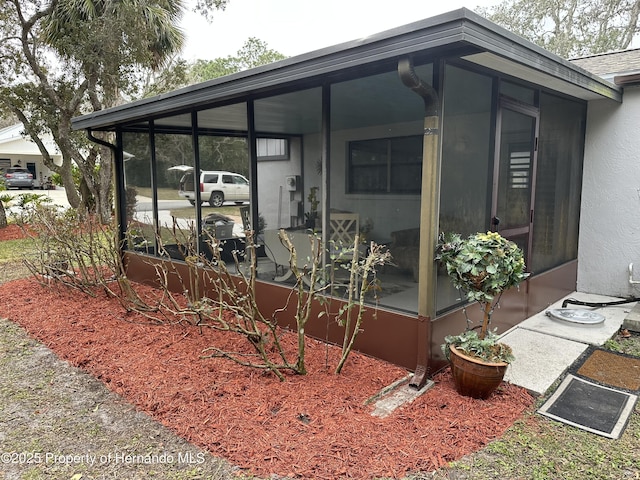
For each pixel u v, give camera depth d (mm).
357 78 3369
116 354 3537
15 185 25172
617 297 5090
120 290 5047
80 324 4281
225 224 4742
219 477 2080
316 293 3402
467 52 2674
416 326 3051
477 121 3246
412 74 2572
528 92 3900
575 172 5070
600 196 5113
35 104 11945
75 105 11406
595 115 5047
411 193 3426
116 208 6445
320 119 3729
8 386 3104
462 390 2797
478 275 2701
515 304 4121
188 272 5145
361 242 3711
